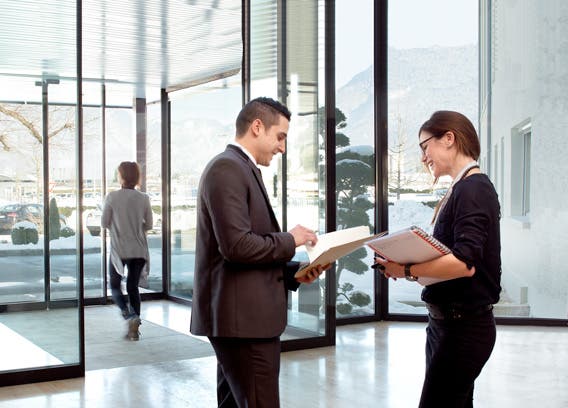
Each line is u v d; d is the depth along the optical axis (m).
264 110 2.50
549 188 6.33
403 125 6.65
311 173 5.55
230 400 2.72
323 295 5.60
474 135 2.38
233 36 7.05
